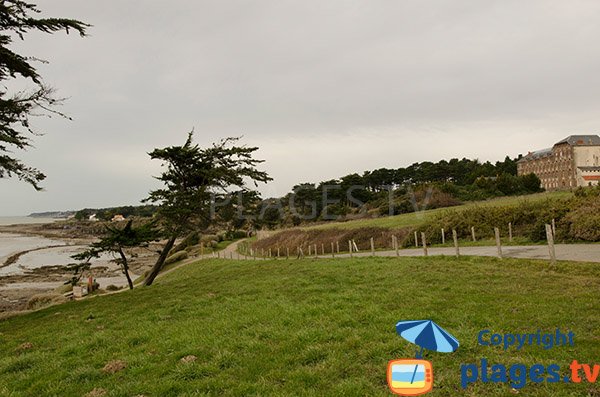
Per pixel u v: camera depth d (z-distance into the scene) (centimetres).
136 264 7862
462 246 2831
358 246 4278
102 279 6022
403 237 3950
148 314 1400
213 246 7469
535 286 1240
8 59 1595
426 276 1570
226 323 1075
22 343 1195
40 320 1641
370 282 1565
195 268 4575
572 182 10144
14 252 10431
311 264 2489
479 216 3422
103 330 1218
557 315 909
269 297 1446
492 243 2775
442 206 6500
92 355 959
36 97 1683
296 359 778
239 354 832
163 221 2673
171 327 1122
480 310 1006
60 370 863
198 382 709
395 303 1153
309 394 625
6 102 1597
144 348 948
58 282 5612
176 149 2595
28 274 6412
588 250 1914
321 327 950
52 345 1113
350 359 752
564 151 10444
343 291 1407
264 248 5706
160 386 703
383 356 750
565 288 1182
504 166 12612
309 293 1430
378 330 898
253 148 2792
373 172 11031
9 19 1652
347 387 634
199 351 861
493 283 1342
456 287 1316
